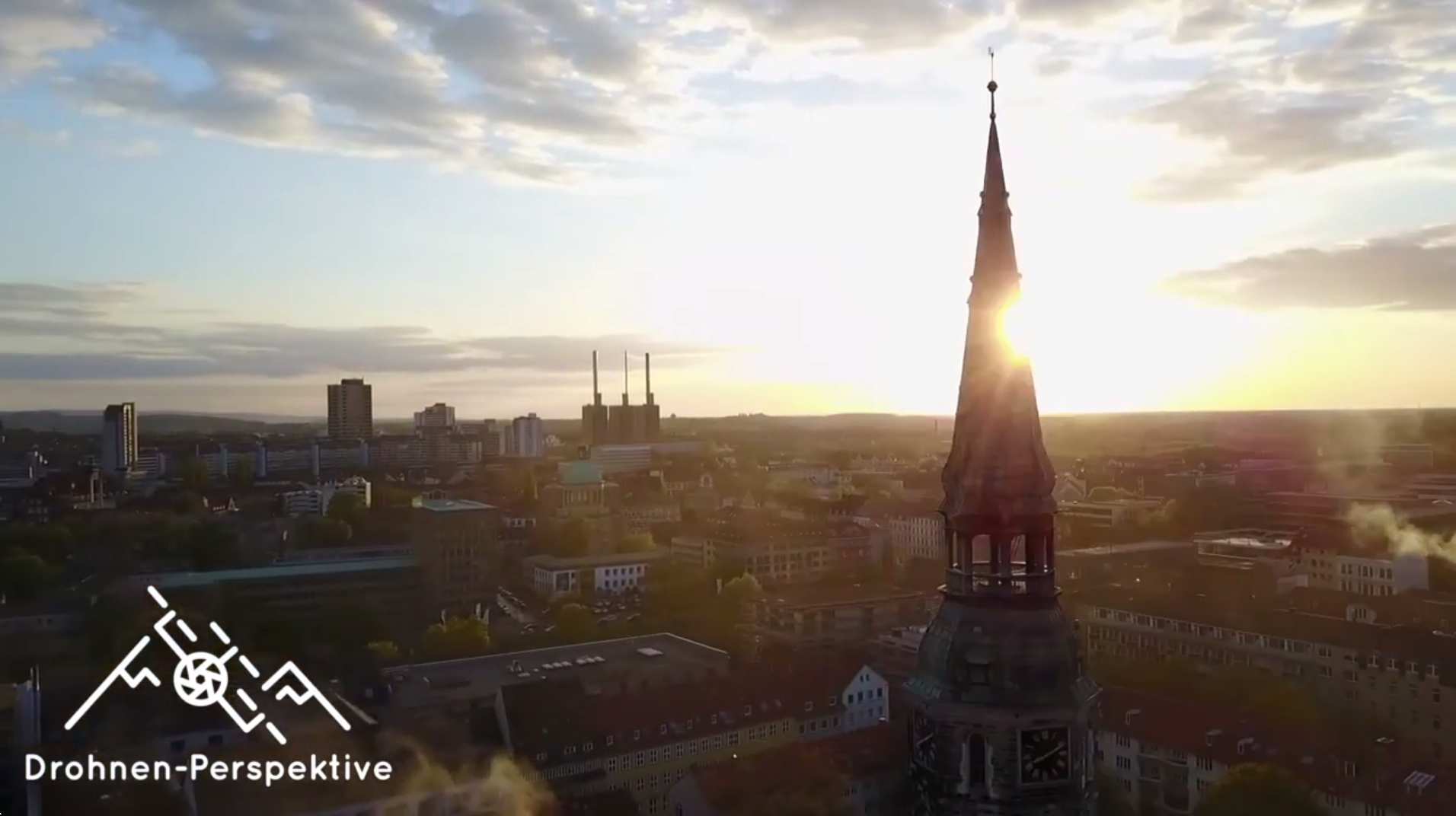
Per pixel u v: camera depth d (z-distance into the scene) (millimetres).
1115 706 162625
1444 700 170625
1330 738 153500
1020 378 50531
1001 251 51344
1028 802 48469
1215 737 147500
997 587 50281
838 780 139000
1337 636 189750
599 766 154750
